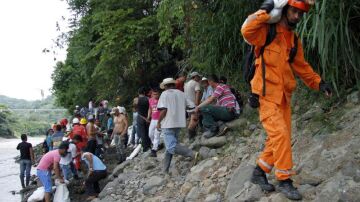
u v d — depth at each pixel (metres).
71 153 9.40
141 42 13.16
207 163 6.35
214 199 5.16
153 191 6.64
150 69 14.83
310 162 4.63
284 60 3.96
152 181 6.82
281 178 4.02
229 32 7.57
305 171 4.55
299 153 5.03
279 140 3.91
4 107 78.75
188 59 9.95
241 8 7.18
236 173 5.16
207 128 7.28
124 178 7.76
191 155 6.89
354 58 5.18
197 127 8.38
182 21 9.10
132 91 15.73
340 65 5.41
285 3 3.80
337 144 4.69
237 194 4.73
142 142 9.42
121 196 7.05
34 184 12.55
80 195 9.05
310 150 4.91
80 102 24.11
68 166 9.22
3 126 73.50
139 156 9.11
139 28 12.35
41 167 8.54
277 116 3.94
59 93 28.05
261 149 5.91
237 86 8.09
